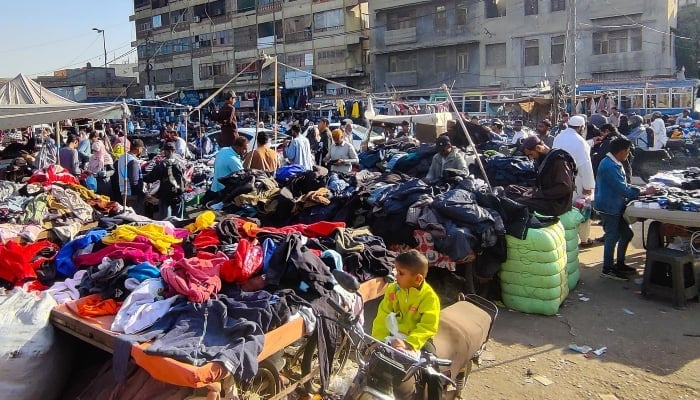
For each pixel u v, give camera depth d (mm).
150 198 10375
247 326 3467
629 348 5035
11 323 3650
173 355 3146
